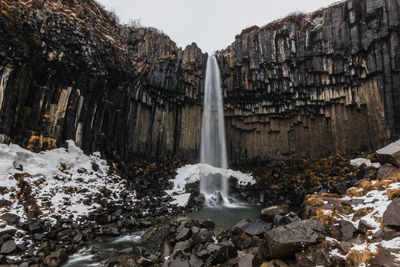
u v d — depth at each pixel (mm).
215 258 6297
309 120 23594
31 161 11492
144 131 21984
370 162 16375
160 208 13469
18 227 8086
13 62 11625
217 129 26516
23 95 12367
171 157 24047
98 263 7008
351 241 5320
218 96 26875
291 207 16656
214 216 13750
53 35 13273
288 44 23250
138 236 9484
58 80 14148
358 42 20016
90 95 16266
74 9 16734
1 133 11070
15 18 11477
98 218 10398
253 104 26031
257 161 25484
